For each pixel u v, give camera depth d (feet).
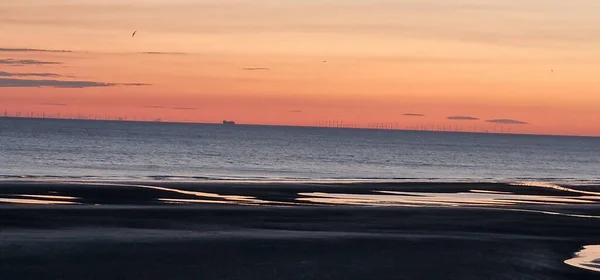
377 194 216.74
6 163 345.51
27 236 110.22
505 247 114.42
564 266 100.73
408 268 95.86
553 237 129.90
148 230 122.11
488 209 175.52
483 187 259.60
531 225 146.41
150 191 198.18
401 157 585.63
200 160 435.12
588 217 167.32
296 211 157.79
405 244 114.62
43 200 167.32
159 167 352.49
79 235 113.09
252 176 304.91
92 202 166.50
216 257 99.19
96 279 85.25
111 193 188.65
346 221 143.84
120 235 114.62
